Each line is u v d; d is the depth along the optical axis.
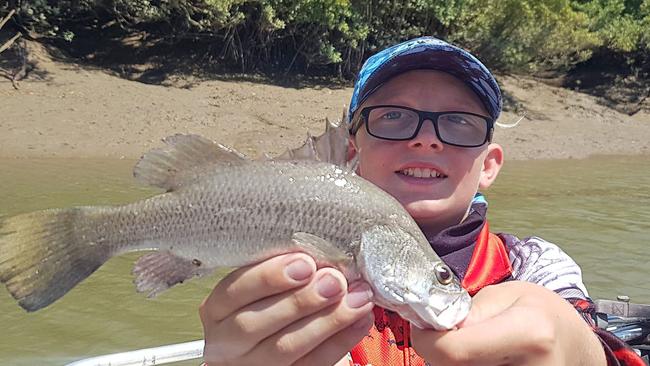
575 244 1.29
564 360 0.26
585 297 0.40
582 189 1.96
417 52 0.42
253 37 3.05
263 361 0.29
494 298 0.28
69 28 3.02
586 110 3.59
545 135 3.02
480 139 0.42
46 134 2.13
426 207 0.41
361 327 0.30
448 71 0.43
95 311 0.90
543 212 1.59
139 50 2.98
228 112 2.55
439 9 3.17
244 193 0.32
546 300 0.27
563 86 4.03
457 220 0.43
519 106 3.46
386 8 3.20
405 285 0.30
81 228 0.33
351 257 0.32
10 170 1.77
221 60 3.04
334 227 0.32
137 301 0.94
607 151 2.91
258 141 2.32
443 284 0.31
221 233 0.32
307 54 3.10
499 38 3.60
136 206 0.34
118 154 2.07
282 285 0.28
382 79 0.43
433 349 0.26
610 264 1.15
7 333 0.82
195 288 1.00
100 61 2.89
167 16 2.88
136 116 2.37
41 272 0.32
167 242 0.33
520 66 3.81
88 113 2.32
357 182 0.33
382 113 0.43
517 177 2.16
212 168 0.33
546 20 3.57
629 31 4.02
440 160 0.41
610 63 4.23
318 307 0.29
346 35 3.05
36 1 2.68
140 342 0.81
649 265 1.15
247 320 0.29
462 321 0.27
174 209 0.33
